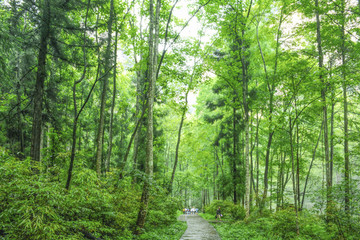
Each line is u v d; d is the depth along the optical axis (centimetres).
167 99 1805
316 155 2136
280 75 1052
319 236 887
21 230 443
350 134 1180
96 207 718
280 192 1132
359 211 845
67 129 1586
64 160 702
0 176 486
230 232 1198
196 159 2845
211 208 2548
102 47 1113
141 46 1424
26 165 591
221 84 1997
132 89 2495
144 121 1847
